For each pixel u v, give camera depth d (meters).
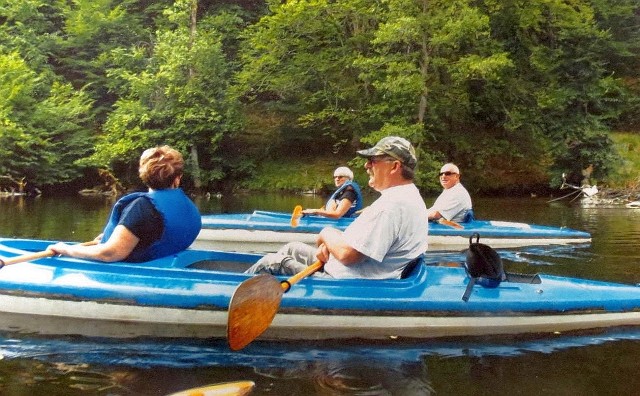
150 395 2.39
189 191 19.09
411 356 2.94
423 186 17.41
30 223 8.39
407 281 3.42
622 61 21.44
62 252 3.55
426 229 3.50
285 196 17.11
